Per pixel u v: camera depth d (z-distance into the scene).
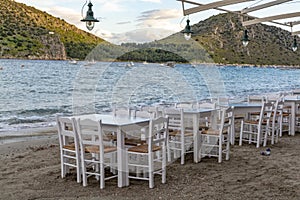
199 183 4.18
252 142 6.55
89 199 3.67
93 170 4.83
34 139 7.57
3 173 4.69
